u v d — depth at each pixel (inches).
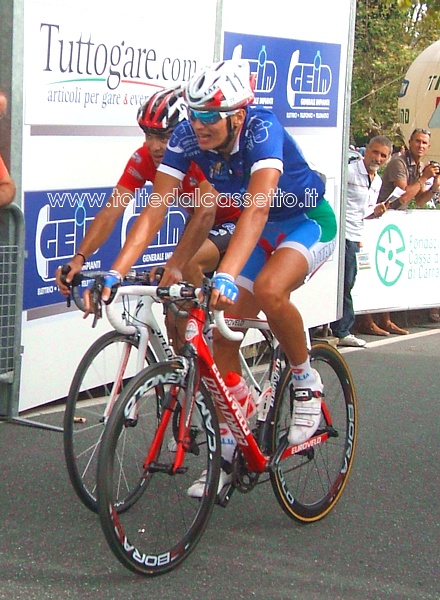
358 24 649.6
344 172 263.9
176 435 114.4
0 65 169.9
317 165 253.3
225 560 122.0
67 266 119.3
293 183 125.4
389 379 232.4
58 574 115.8
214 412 118.1
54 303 187.9
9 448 165.5
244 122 115.6
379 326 306.0
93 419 134.8
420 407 206.2
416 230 306.2
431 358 261.4
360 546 129.3
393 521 139.2
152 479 131.2
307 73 245.9
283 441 130.7
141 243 116.3
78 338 195.3
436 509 145.1
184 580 115.7
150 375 109.5
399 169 319.0
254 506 141.1
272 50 233.8
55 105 180.5
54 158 183.2
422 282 310.2
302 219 129.3
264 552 125.3
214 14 215.5
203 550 124.6
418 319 328.8
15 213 171.6
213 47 217.6
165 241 214.7
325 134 255.9
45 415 186.9
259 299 119.6
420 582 119.1
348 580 118.5
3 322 175.0
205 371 117.0
